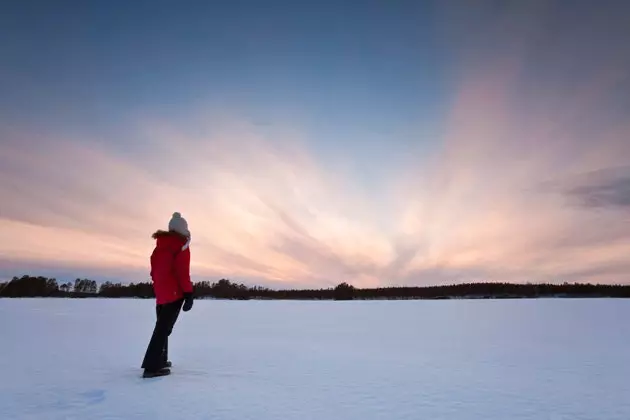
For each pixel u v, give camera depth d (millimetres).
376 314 12023
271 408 2629
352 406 2688
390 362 4281
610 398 2898
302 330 7523
